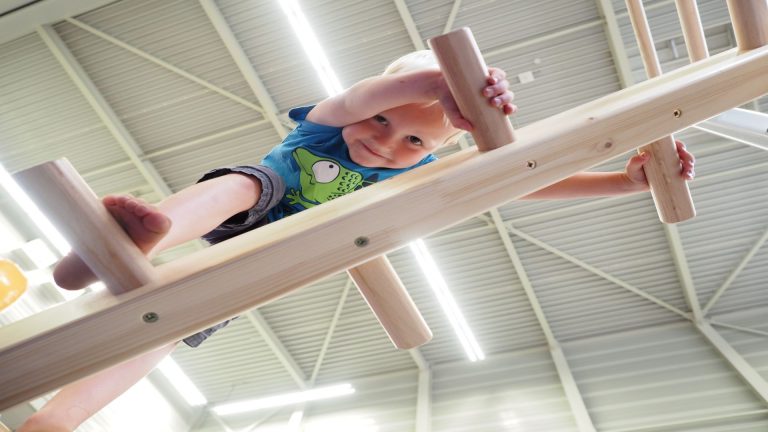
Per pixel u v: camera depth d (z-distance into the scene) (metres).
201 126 8.75
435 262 10.04
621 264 9.83
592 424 9.27
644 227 9.41
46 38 7.82
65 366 1.13
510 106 1.37
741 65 1.50
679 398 9.28
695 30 2.27
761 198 8.92
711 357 9.69
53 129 8.73
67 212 1.08
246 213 1.77
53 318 1.16
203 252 1.29
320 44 8.09
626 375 9.95
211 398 11.81
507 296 10.32
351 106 1.72
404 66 1.96
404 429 10.42
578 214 9.38
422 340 2.01
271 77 8.35
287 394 11.11
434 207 1.27
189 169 9.12
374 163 1.95
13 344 1.10
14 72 8.27
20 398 1.13
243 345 11.09
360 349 11.16
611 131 1.40
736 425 8.59
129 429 10.24
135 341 1.15
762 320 9.77
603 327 10.61
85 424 9.48
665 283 9.99
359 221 1.23
